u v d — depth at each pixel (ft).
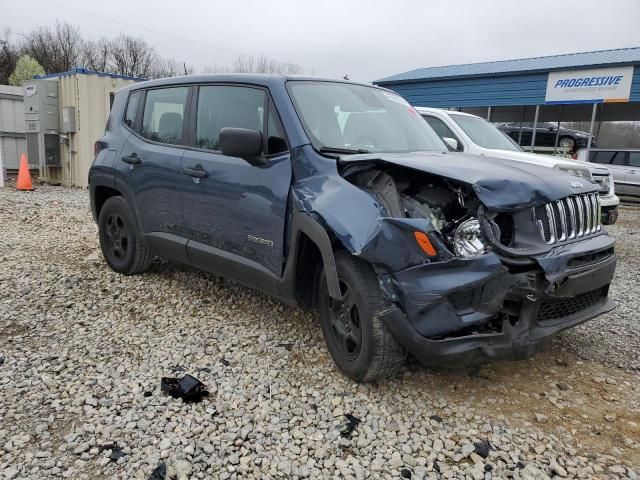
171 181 14.39
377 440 8.97
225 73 13.91
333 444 8.85
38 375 10.85
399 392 10.46
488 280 8.99
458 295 9.21
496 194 9.28
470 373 11.34
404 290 9.22
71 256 20.02
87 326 13.46
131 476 7.93
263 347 12.33
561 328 10.04
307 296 11.68
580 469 8.36
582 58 58.75
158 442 8.76
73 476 7.92
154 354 11.92
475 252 9.16
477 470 8.26
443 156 11.55
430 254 9.09
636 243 29.09
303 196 10.84
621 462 8.58
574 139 64.13
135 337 12.84
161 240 15.11
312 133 11.64
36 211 30.14
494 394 10.56
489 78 59.82
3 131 49.98
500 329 9.48
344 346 10.64
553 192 9.86
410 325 9.26
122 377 10.88
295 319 13.97
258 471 8.14
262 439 8.90
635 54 55.93
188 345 12.40
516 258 9.20
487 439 9.09
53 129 42.29
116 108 17.58
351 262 10.02
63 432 9.00
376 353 9.78
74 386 10.43
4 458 8.27
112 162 16.70
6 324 13.39
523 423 9.61
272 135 12.03
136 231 16.21
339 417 9.59
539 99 56.54
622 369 11.87
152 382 10.66
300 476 8.07
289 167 11.46
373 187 10.34
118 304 15.01
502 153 24.56
